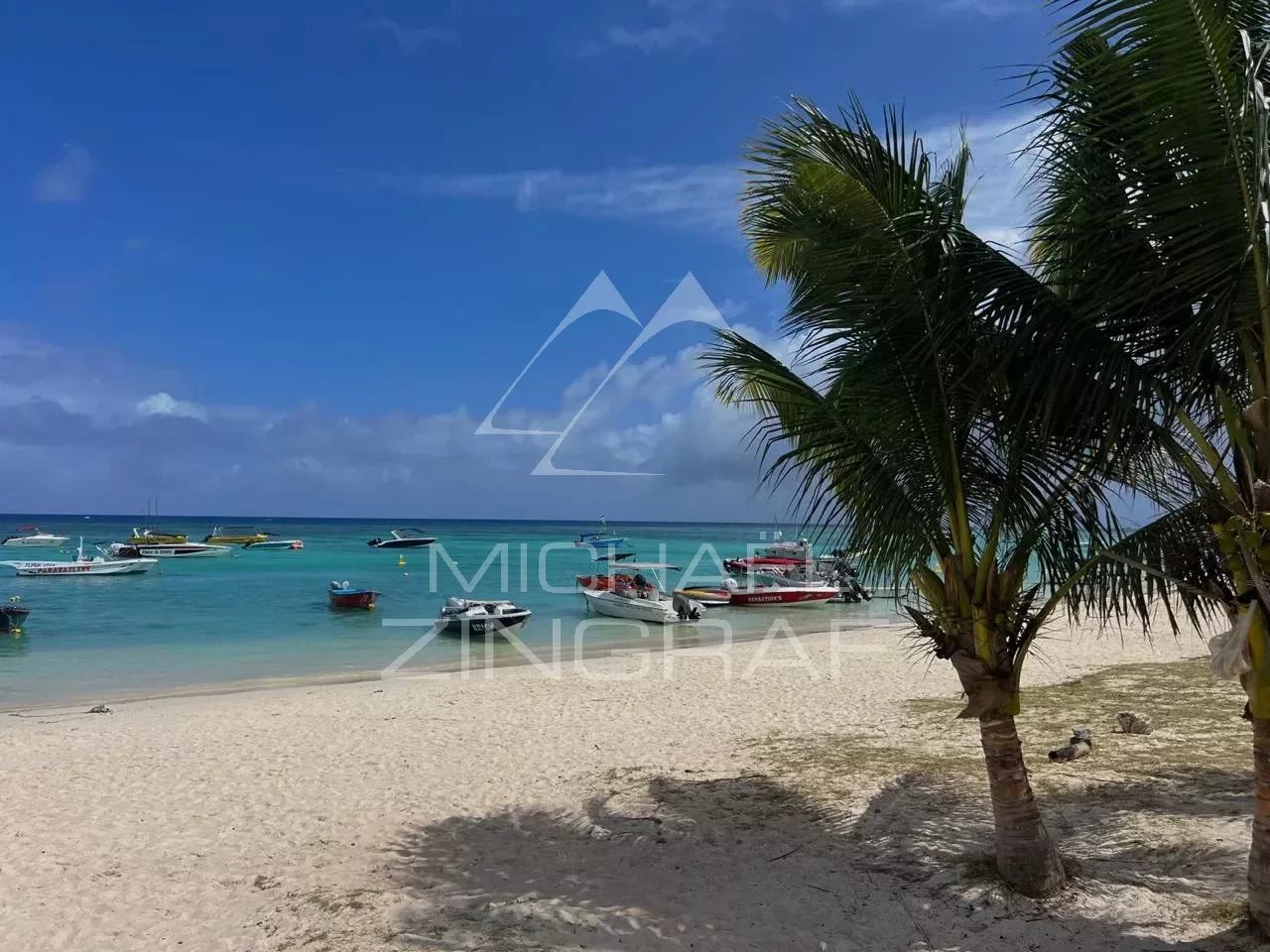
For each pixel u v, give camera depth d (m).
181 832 7.82
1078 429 4.31
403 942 5.25
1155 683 12.54
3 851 7.38
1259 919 4.32
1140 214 3.78
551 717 12.53
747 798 7.95
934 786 7.72
